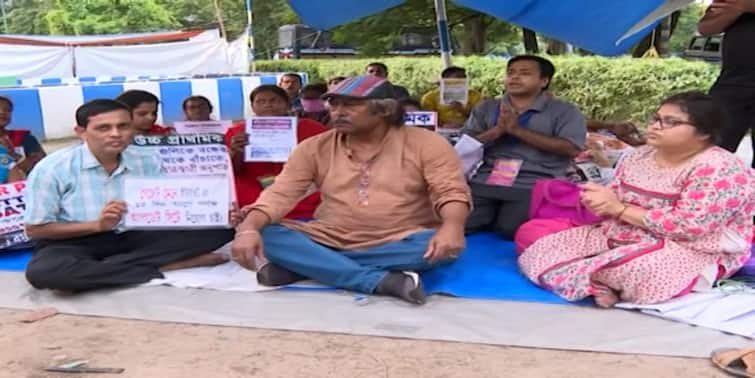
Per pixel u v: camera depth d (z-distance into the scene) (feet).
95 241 12.73
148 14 98.63
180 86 44.96
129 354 9.84
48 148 37.93
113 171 12.59
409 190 12.33
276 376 9.18
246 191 16.15
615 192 11.95
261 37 107.34
